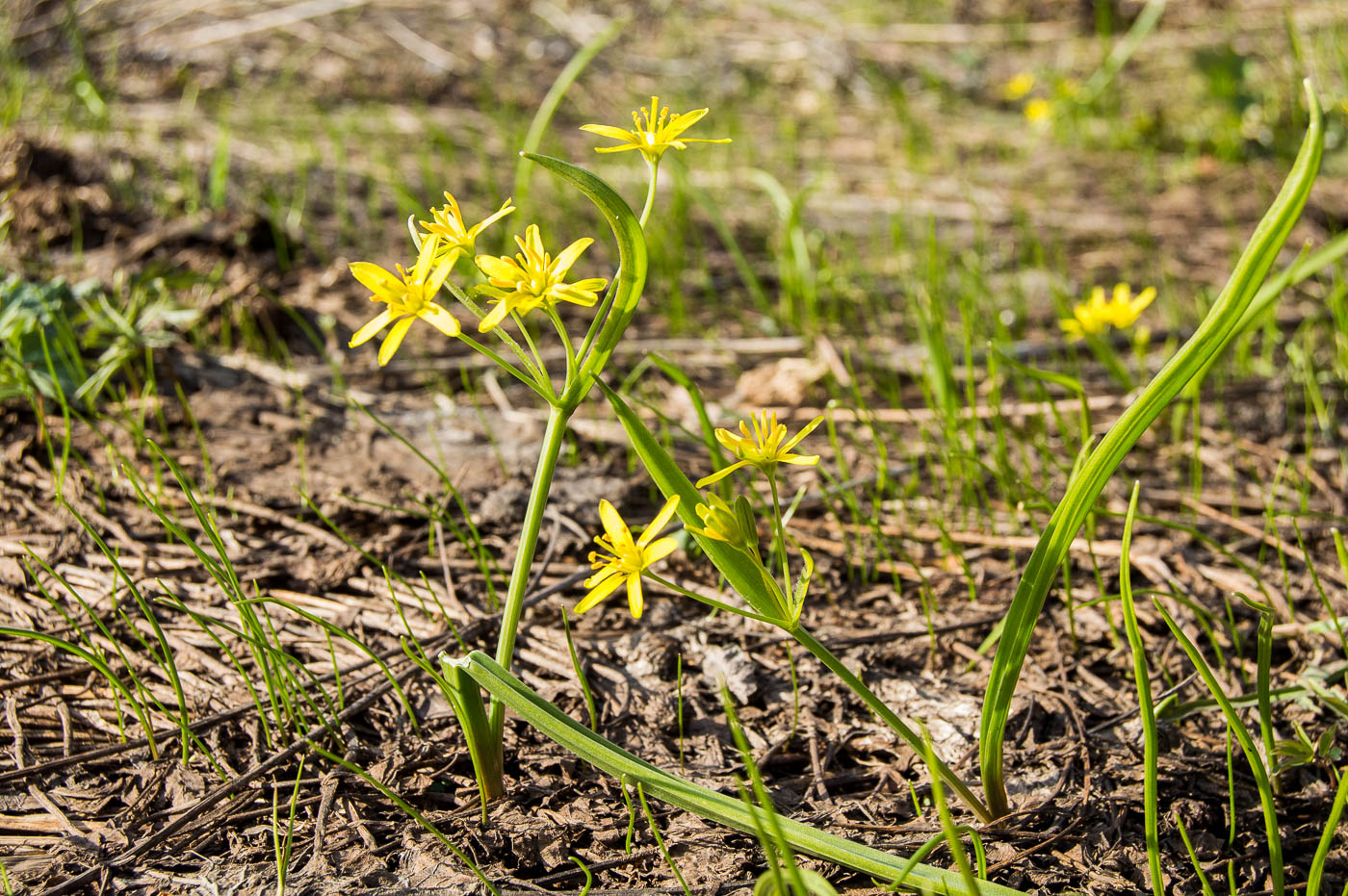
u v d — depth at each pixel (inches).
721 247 47.2
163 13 68.6
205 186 46.3
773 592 23.0
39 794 24.7
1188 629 27.2
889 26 77.1
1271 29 72.5
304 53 65.1
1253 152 58.2
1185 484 30.7
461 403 33.6
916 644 27.1
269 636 26.6
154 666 26.2
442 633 26.8
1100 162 58.6
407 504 28.9
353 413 32.4
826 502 28.8
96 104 49.8
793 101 66.7
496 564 28.1
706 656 26.7
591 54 44.1
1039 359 37.7
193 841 24.2
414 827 24.4
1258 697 24.1
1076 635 27.2
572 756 25.4
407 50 67.0
